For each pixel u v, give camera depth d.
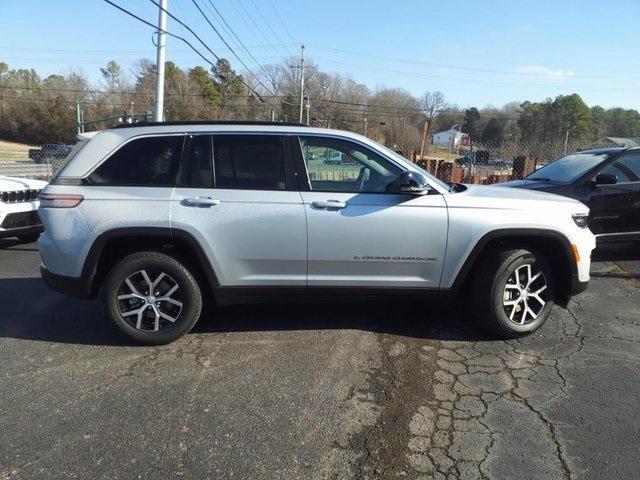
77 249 4.09
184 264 4.22
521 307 4.41
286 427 3.12
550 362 4.02
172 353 4.15
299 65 61.84
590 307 5.32
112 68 81.19
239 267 4.20
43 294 5.69
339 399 3.44
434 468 2.75
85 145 4.28
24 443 2.96
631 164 7.22
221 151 4.21
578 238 4.36
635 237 7.08
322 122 68.81
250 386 3.61
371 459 2.82
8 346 4.29
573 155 8.12
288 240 4.14
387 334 4.54
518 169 14.02
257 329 4.64
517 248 4.36
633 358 4.10
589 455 2.86
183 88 69.88
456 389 3.58
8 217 7.34
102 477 2.68
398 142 60.12
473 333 4.57
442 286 4.30
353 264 4.22
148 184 4.15
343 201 4.14
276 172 4.20
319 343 4.34
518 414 3.27
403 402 3.41
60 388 3.59
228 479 2.66
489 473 2.71
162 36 15.99
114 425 3.13
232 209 4.11
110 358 4.07
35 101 76.50
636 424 3.16
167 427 3.12
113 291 4.19
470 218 4.19
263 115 67.19
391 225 4.15
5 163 38.91
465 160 20.25
